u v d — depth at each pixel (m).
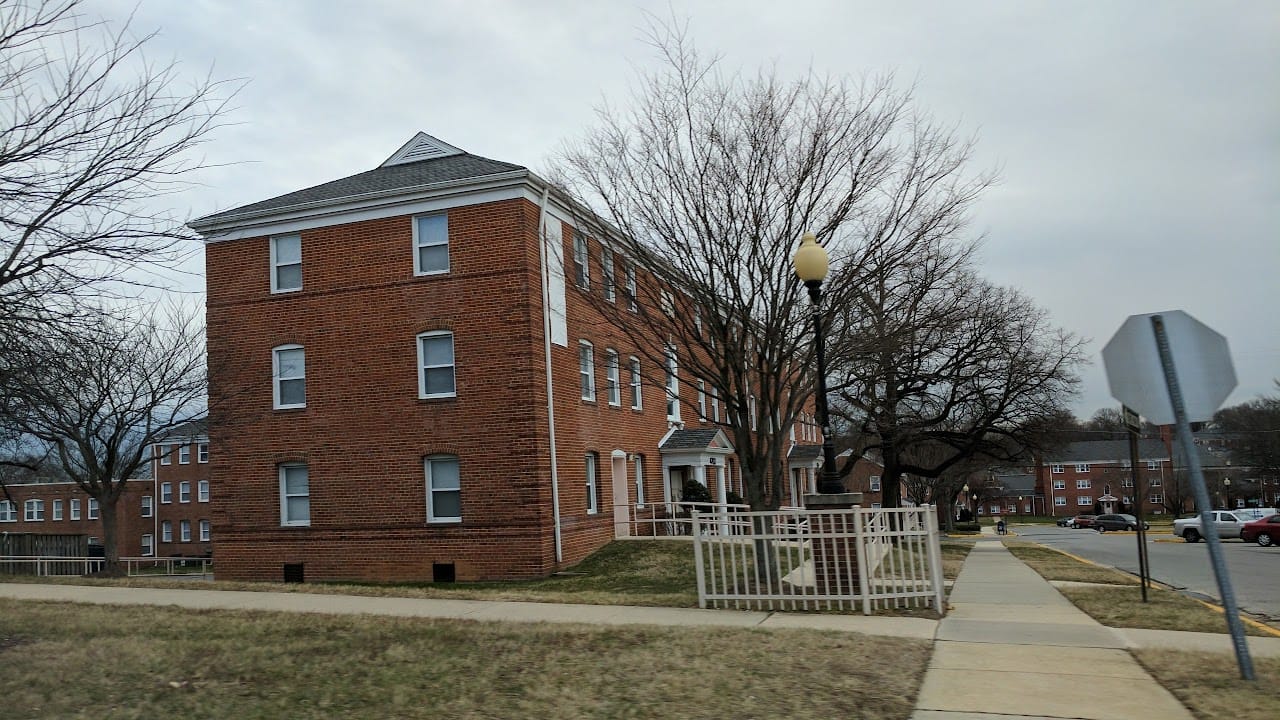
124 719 6.79
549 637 9.84
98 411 23.55
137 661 8.62
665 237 14.95
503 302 21.42
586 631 10.21
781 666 8.40
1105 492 113.88
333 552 22.28
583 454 23.27
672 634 9.97
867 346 16.95
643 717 6.86
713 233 15.43
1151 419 7.68
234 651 9.12
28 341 9.75
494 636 9.92
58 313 9.62
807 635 9.90
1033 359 33.34
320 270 22.89
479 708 7.09
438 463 21.94
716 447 29.19
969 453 33.47
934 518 12.66
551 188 17.27
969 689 7.79
